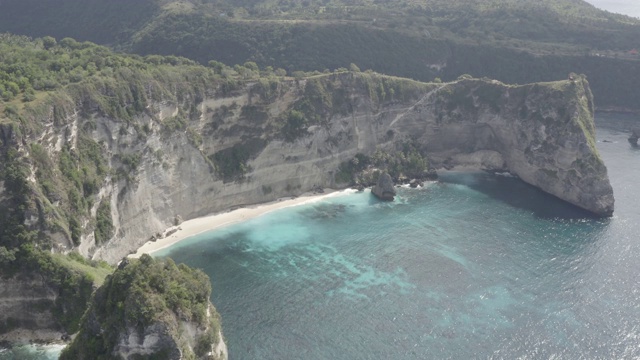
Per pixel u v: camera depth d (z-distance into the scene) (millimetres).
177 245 124000
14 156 95062
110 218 113688
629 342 94438
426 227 137500
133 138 121625
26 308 92750
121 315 72250
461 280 112875
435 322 99188
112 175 116188
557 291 109375
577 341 94688
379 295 107188
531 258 122188
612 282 112438
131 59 142625
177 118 133375
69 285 92688
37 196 95625
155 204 127375
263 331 95000
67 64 130500
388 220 141375
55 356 88000
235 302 103375
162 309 72125
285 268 116562
